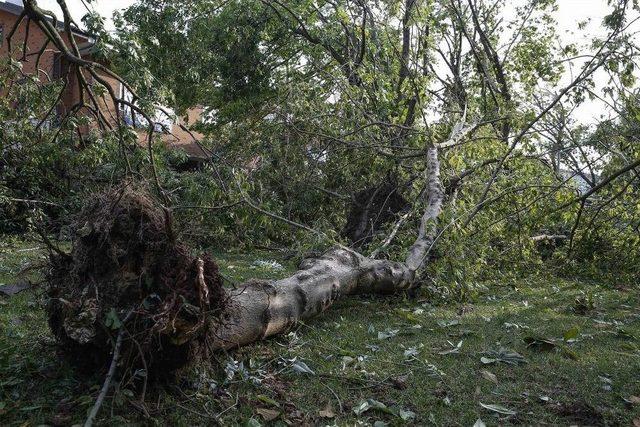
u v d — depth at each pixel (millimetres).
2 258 7023
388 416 3061
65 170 8156
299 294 4402
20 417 2812
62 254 3215
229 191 6891
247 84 12641
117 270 2955
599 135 7500
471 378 3613
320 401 3221
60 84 6738
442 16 12031
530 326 5016
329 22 12391
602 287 7223
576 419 3066
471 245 6543
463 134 8516
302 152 9156
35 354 3480
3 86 5641
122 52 4762
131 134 4828
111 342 2869
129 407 2912
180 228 3385
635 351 4281
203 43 12594
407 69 9805
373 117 9086
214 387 3211
